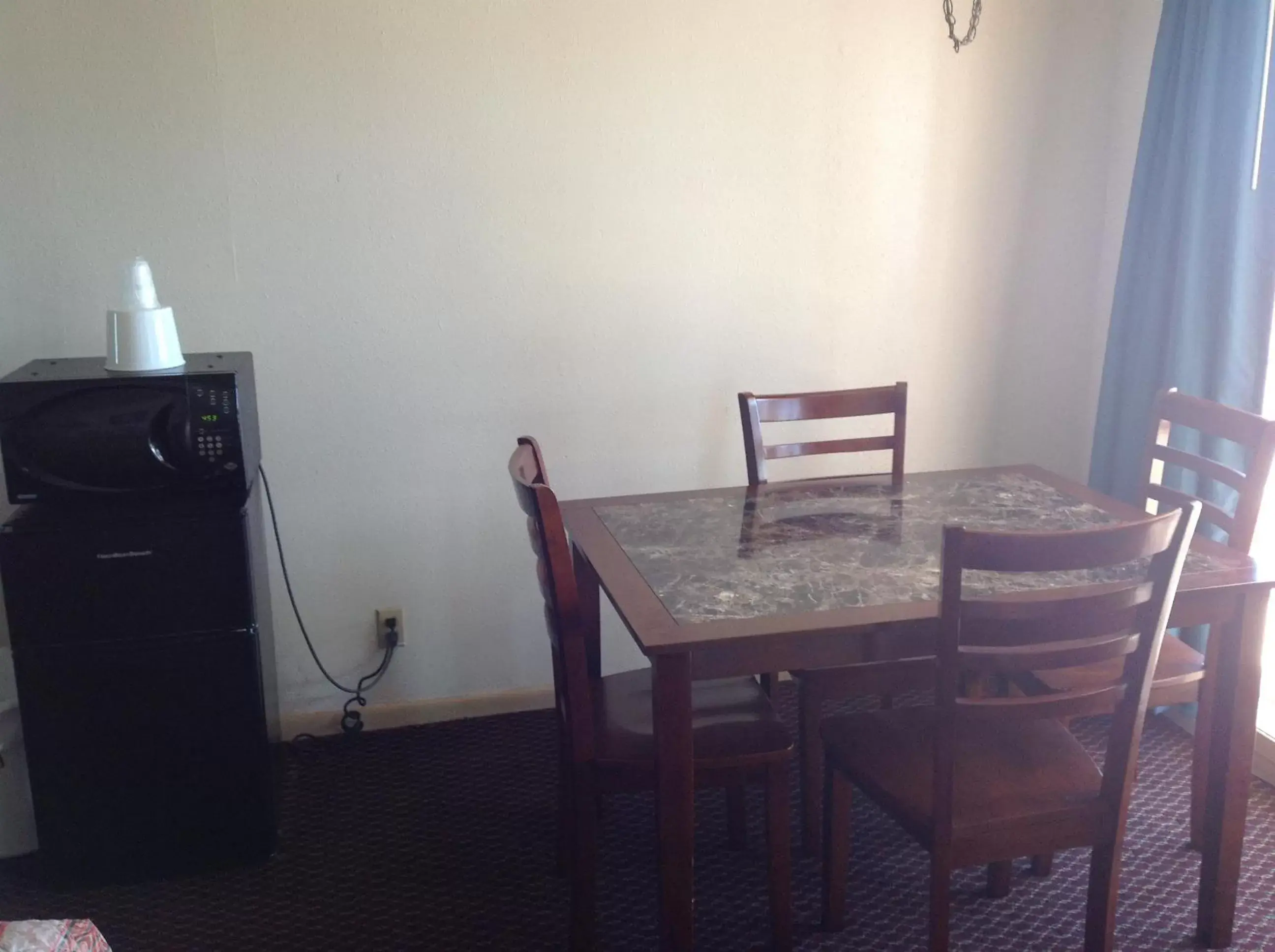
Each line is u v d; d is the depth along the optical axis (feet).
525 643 10.22
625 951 7.18
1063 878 7.84
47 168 8.38
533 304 9.47
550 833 8.46
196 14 8.35
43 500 7.44
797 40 9.46
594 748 6.64
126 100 8.38
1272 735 8.86
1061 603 5.62
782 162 9.67
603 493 10.07
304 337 9.09
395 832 8.48
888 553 7.00
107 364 7.72
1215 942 7.11
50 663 7.41
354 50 8.66
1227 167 8.55
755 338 10.02
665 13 9.16
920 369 10.46
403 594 9.82
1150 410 9.07
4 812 8.04
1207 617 6.55
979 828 6.06
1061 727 6.93
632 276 9.62
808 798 8.04
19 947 4.53
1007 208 10.23
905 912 7.52
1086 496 8.10
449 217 9.12
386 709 10.00
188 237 8.70
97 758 7.63
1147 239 9.47
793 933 7.32
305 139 8.72
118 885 7.88
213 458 7.54
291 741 9.80
